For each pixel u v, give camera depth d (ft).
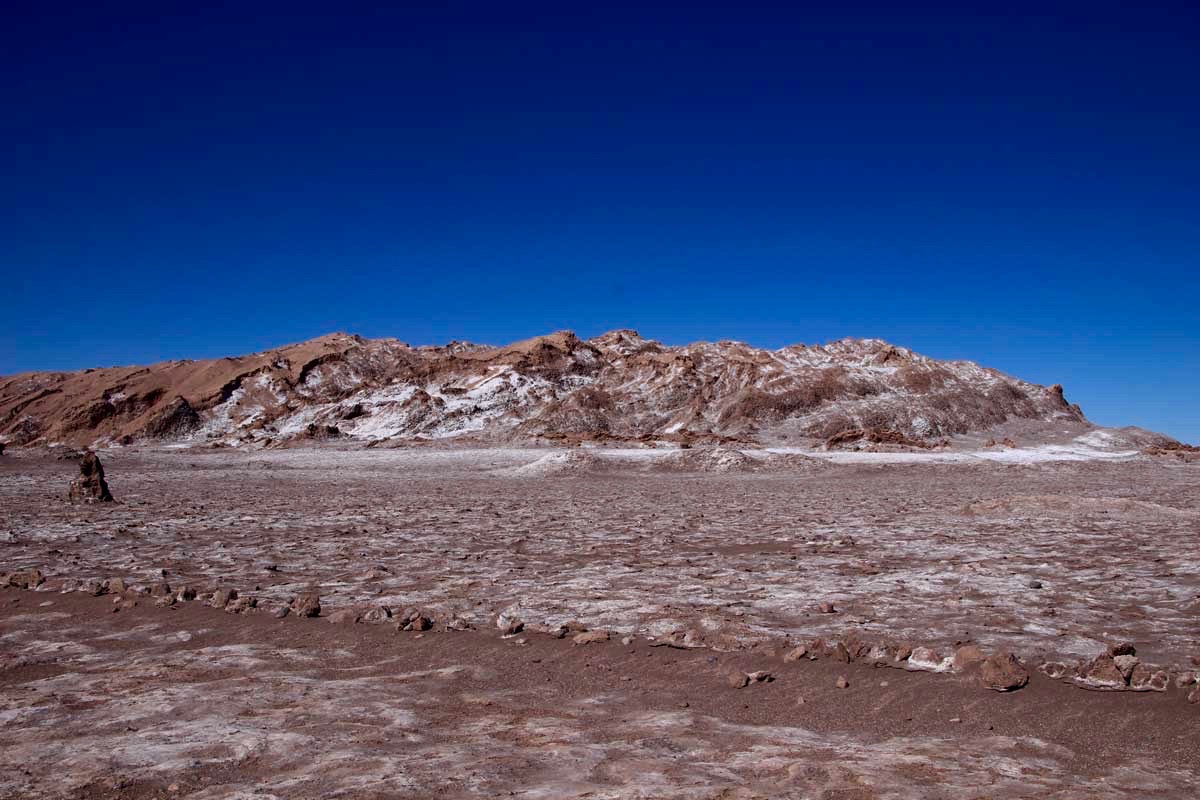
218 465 240.73
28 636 32.50
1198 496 121.08
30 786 17.26
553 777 17.62
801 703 23.67
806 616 34.14
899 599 37.60
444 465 235.20
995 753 19.63
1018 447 285.43
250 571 47.83
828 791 16.96
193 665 27.94
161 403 521.65
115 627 33.99
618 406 426.92
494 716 22.45
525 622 33.55
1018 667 24.80
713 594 39.29
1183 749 19.88
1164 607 35.24
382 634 32.12
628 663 27.86
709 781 17.39
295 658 28.96
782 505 104.12
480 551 56.85
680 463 201.36
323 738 20.29
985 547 57.93
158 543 61.93
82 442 501.15
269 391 562.66
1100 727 21.35
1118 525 74.02
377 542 62.34
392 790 16.83
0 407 569.64
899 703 23.56
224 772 17.99
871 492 135.64
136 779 17.53
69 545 60.64
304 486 154.20
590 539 64.28
